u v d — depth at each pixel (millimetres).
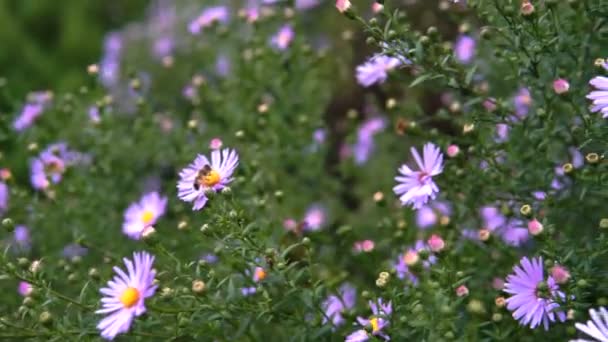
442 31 1182
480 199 965
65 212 1094
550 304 850
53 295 896
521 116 979
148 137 1165
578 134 921
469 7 938
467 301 916
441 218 981
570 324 893
